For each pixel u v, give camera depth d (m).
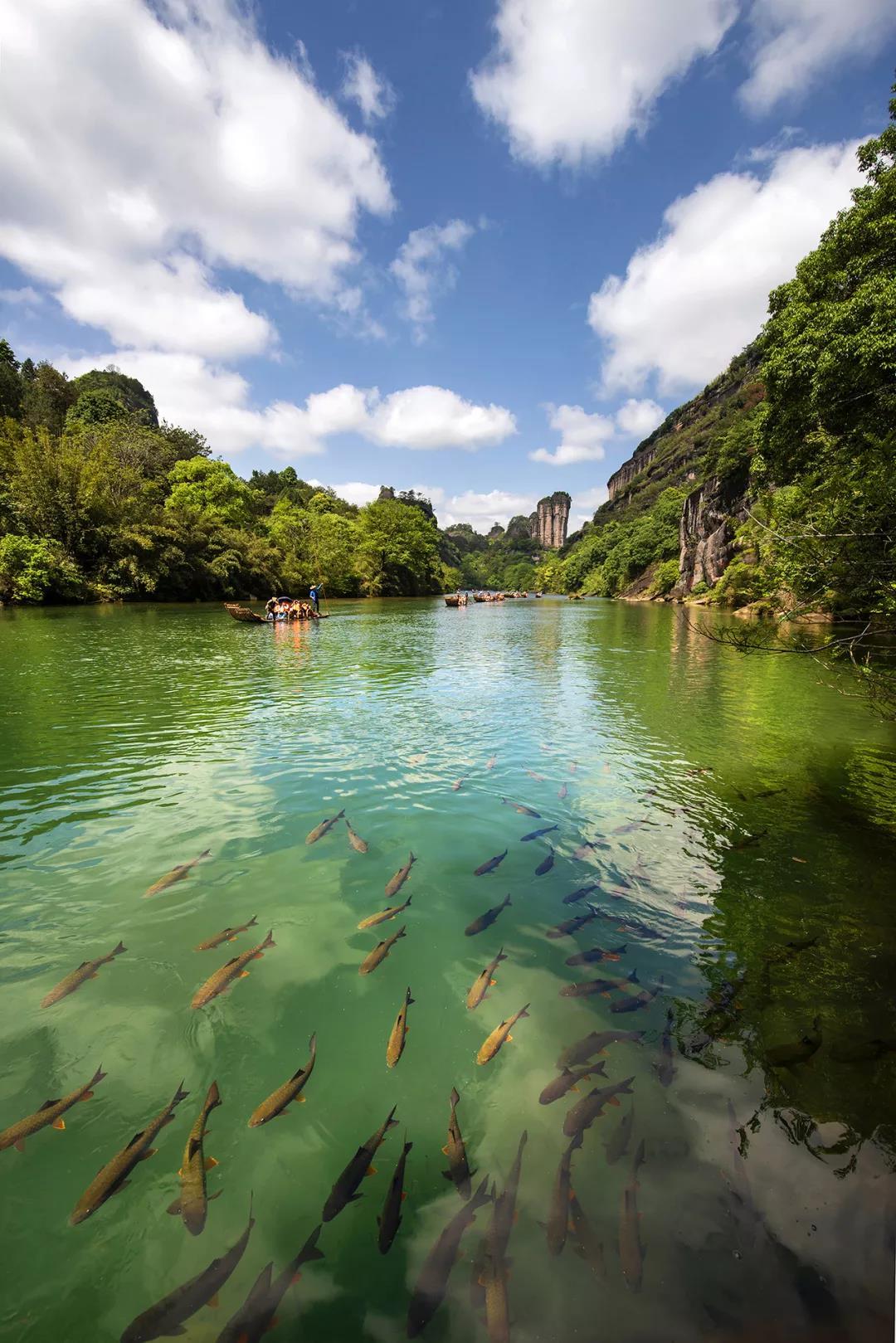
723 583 34.19
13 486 34.88
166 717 10.55
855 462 5.31
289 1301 2.06
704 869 5.36
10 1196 2.45
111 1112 2.82
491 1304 1.99
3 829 5.97
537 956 4.10
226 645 21.14
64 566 34.44
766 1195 2.41
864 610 5.33
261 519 66.88
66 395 69.50
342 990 3.73
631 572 80.88
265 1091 2.97
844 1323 1.98
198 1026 3.39
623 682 15.17
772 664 18.17
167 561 41.66
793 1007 3.56
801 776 7.91
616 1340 1.95
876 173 16.25
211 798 6.85
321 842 5.80
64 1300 2.10
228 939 4.21
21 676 13.98
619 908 4.71
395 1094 2.96
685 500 53.50
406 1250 2.22
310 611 33.56
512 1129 2.76
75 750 8.55
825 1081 3.00
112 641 20.61
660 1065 3.10
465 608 53.88
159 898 4.74
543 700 12.73
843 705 12.31
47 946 4.11
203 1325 1.98
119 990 3.68
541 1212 2.37
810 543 5.30
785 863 5.49
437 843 5.82
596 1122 2.76
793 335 17.61
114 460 44.06
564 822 6.36
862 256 16.22
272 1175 2.54
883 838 6.07
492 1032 3.36
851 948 4.19
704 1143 2.64
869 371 14.10
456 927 4.43
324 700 12.35
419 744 9.19
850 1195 2.40
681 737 9.83
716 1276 2.12
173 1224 2.35
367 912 4.61
